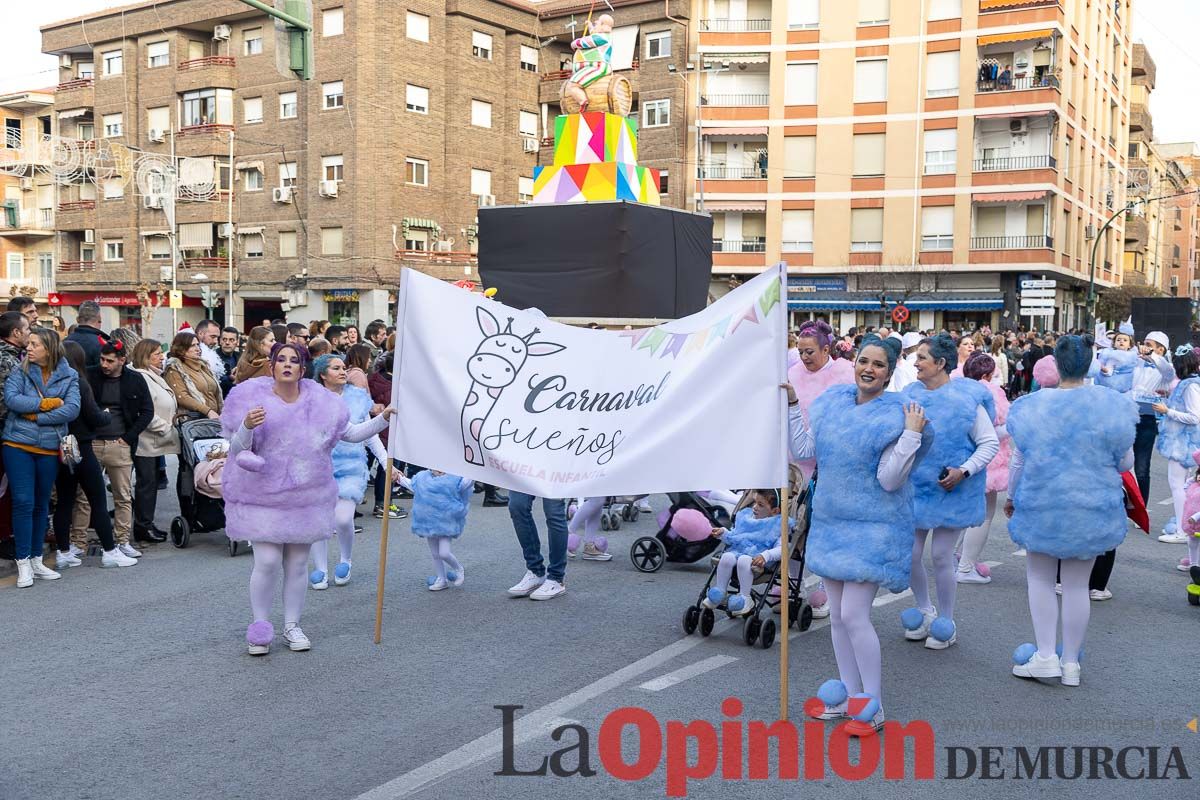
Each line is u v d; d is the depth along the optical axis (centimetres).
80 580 814
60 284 4712
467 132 4084
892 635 683
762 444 573
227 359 1383
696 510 862
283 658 617
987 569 839
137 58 4350
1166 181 8269
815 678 587
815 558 509
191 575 834
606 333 621
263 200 4044
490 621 701
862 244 4153
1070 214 4312
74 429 836
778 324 573
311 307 3931
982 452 638
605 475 605
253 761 465
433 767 459
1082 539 561
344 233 3819
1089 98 4572
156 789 436
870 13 4081
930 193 4034
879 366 501
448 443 644
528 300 1093
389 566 874
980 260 3972
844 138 4128
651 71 4234
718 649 642
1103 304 5094
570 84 1120
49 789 436
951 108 3991
